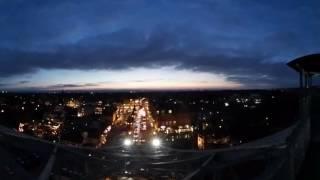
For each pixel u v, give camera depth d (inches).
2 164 489.4
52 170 599.2
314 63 525.3
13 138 625.0
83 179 690.2
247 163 508.4
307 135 443.5
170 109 3454.7
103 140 2181.3
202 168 565.0
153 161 757.9
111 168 743.7
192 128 2381.9
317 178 335.9
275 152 375.6
